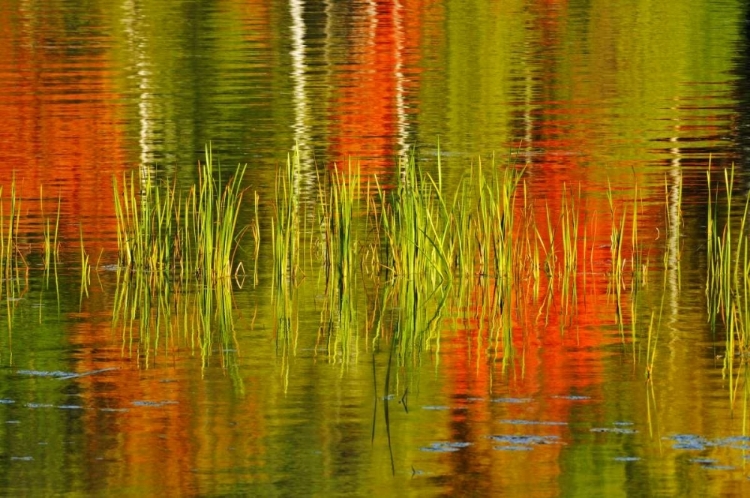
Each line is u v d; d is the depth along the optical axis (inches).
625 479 1152.8
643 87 3850.9
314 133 3105.3
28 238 2175.2
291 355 1560.0
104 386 1434.5
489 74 4087.1
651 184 2541.8
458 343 1609.3
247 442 1255.5
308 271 2007.9
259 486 1146.7
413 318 1733.5
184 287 1904.5
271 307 1793.8
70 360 1534.2
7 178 2618.1
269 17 5477.4
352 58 4367.6
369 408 1354.6
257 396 1398.9
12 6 5826.8
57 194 2481.5
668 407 1343.5
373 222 2263.8
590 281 1919.3
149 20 5349.4
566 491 1129.4
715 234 1875.0
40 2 5974.4
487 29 5201.8
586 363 1512.1
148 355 1558.8
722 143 2977.4
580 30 5191.9
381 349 1585.9
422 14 5664.4
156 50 4510.3
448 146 2957.7
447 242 2030.0
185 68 4121.6
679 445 1233.4
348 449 1232.8
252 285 1919.3
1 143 2974.9
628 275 1948.8
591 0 6240.2
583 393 1396.4
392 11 5757.9
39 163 2760.8
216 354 1563.7
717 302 1781.5
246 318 1734.7
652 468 1178.0
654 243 2123.5
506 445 1237.7
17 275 1905.8
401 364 1519.4
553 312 1753.2
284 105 3494.1
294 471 1179.3
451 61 4345.5
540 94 3720.5
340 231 1915.6
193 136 3068.4
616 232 1969.7
